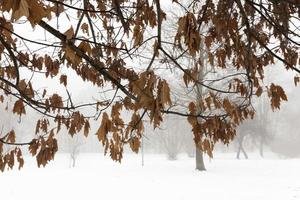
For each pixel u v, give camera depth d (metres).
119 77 3.92
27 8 1.59
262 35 4.34
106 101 3.61
